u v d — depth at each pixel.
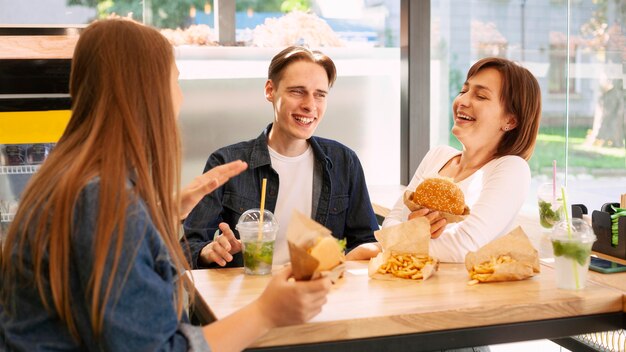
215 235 2.54
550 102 3.62
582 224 1.86
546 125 3.65
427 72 4.38
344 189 2.54
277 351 1.55
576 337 2.60
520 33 3.79
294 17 4.30
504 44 3.92
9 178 3.21
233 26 4.21
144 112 1.33
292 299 1.38
